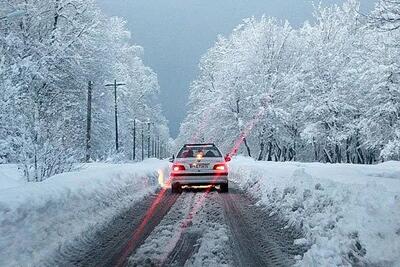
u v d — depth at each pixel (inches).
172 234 315.6
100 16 1732.3
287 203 370.9
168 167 1064.2
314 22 1940.2
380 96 1504.7
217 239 294.2
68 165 557.6
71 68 1355.8
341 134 1749.5
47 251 236.7
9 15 820.6
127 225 353.1
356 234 210.7
